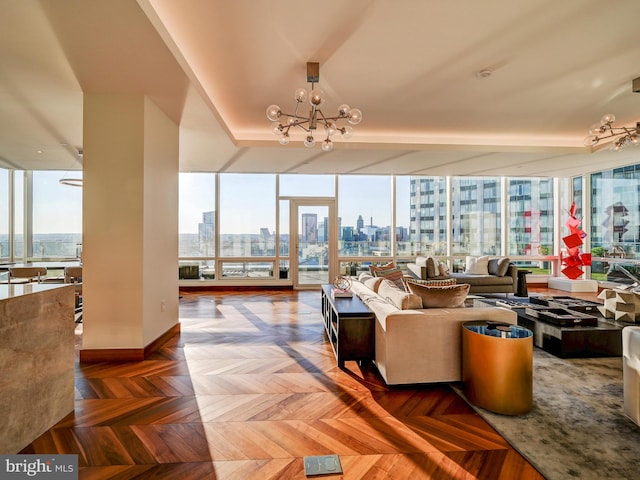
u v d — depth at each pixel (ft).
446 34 8.26
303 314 15.94
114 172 9.95
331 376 9.01
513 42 8.63
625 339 6.83
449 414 7.11
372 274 14.93
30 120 12.24
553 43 8.66
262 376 8.98
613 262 21.25
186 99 10.34
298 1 7.02
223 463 5.59
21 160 18.39
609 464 5.50
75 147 15.87
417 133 16.35
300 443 6.12
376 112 13.62
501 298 19.43
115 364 9.73
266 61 9.52
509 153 17.03
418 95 11.94
